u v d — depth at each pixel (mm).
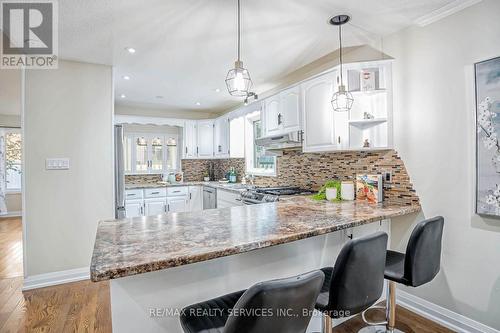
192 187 5016
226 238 1249
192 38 2352
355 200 2441
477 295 1847
